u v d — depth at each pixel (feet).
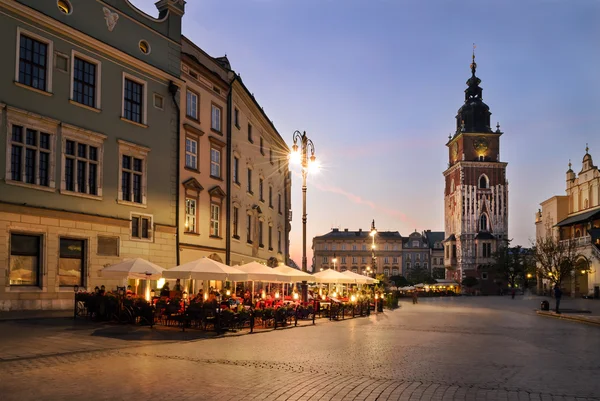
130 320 68.49
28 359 40.22
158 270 75.00
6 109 74.90
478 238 408.87
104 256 88.58
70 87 84.64
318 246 536.42
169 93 104.06
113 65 92.48
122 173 93.61
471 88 440.86
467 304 215.72
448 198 446.19
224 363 41.14
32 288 77.66
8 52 75.87
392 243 534.78
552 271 195.72
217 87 122.11
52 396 28.81
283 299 106.63
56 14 82.84
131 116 96.22
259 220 155.33
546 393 32.58
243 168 138.72
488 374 38.96
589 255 231.50
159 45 102.42
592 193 259.39
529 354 51.85
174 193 104.12
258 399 29.40
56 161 81.82
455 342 61.93
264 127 161.38
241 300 87.45
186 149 109.70
